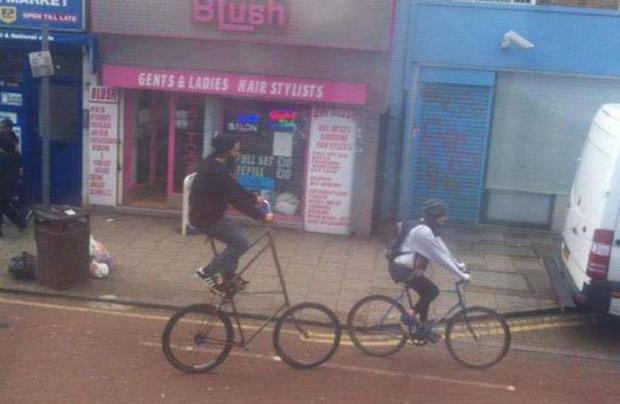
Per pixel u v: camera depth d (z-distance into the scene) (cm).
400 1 1293
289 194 1295
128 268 1046
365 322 803
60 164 1332
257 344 816
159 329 850
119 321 867
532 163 1342
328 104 1239
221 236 761
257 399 683
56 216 940
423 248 768
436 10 1298
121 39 1255
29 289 939
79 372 720
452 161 1348
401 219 1355
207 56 1243
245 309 918
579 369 812
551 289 1057
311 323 765
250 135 1289
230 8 1202
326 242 1227
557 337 909
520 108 1327
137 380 709
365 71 1220
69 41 1247
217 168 751
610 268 854
